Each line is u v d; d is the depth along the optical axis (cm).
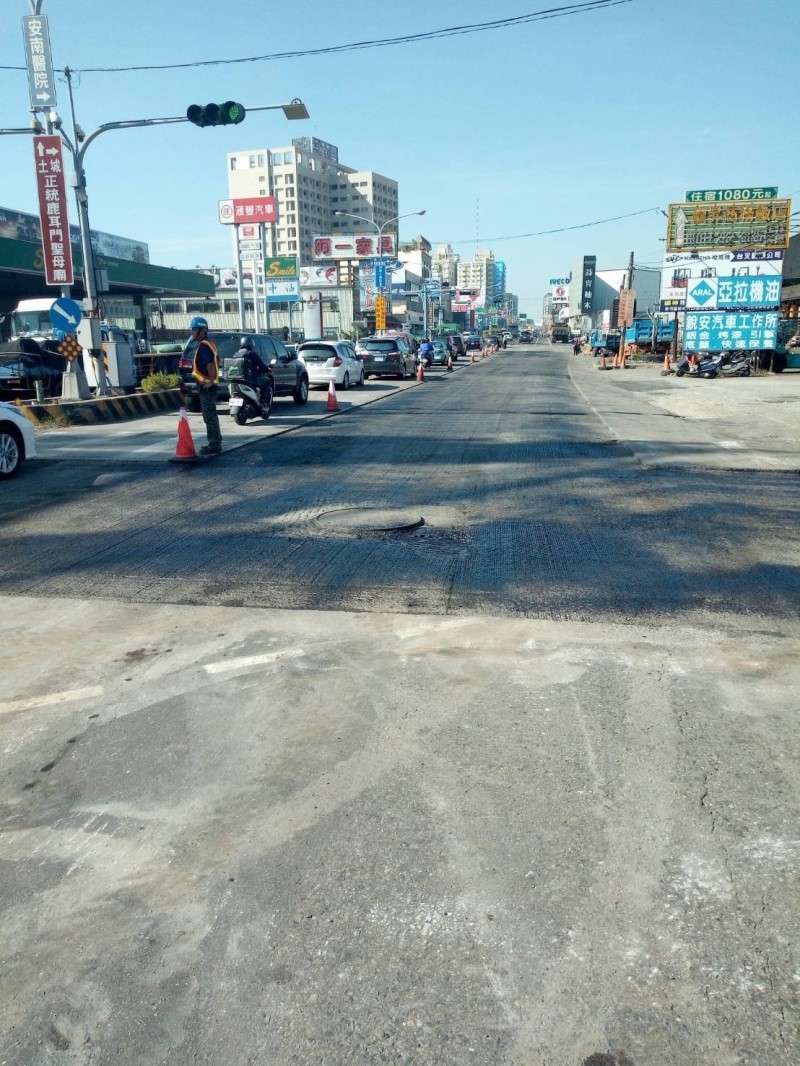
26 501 900
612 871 281
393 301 10325
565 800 323
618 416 1842
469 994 232
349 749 364
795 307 4294
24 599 574
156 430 1541
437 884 276
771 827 306
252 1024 224
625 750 361
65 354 1739
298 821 312
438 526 778
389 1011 227
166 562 661
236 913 265
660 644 483
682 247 3531
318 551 690
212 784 339
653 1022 222
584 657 464
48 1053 216
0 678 445
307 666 455
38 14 1631
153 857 294
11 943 254
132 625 523
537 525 782
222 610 548
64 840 305
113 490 959
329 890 274
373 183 17575
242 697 418
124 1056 215
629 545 708
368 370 3294
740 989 233
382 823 310
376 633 504
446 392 2661
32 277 4138
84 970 243
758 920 259
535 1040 217
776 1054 213
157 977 240
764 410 1980
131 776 346
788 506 873
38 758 362
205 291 6022
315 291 9231
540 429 1578
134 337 3216
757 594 576
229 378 1614
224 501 896
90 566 651
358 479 1026
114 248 5984
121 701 416
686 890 272
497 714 395
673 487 977
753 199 3441
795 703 407
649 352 5797
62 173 1695
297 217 16362
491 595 573
